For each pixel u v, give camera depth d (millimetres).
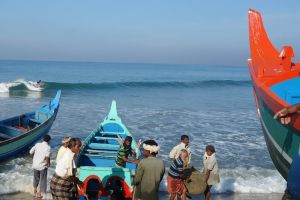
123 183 8812
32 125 16500
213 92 49438
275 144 4387
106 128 14727
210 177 9047
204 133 20203
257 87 5566
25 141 13781
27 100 32844
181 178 8641
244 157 15375
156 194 6742
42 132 15375
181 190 8664
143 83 51000
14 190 10328
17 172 11766
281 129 4043
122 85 48219
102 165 10570
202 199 10367
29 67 118312
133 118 24453
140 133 19438
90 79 66062
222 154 15734
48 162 9688
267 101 4633
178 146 9156
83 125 21047
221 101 38344
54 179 7129
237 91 52156
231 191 11383
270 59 7785
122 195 8836
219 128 21984
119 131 14695
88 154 10867
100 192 8797
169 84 54094
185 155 8594
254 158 15266
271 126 4496
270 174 12852
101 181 8789
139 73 102188
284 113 3512
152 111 28344
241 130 21594
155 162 6719
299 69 6355
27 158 13773
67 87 43344
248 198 10773
